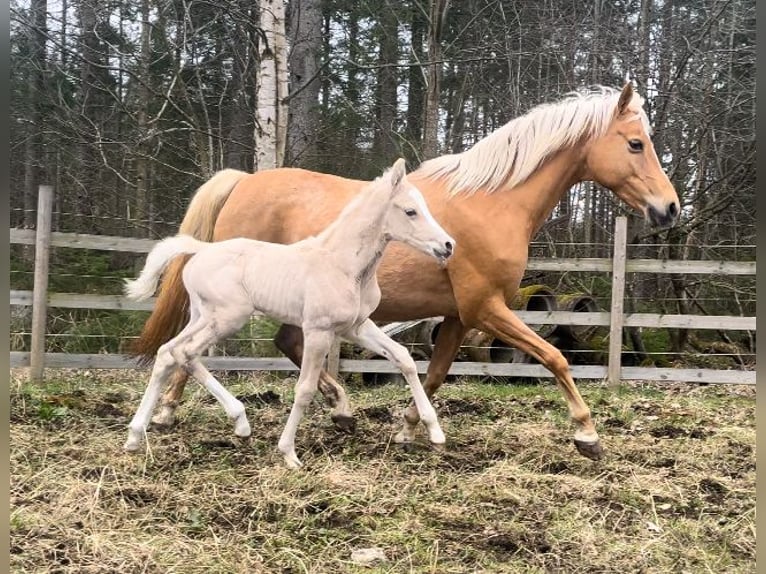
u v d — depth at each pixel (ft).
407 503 10.91
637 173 13.55
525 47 36.17
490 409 18.63
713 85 29.58
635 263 22.08
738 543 9.80
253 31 27.61
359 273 12.34
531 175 13.67
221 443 13.74
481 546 9.54
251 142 41.16
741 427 16.98
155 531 9.70
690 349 28.14
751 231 32.30
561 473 12.69
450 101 44.83
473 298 13.32
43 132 33.42
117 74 40.86
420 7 30.35
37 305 19.47
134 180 37.40
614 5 38.75
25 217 37.42
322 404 18.28
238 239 13.08
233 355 23.91
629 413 18.47
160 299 15.01
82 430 14.32
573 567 9.04
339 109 40.32
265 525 9.99
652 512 10.90
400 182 12.17
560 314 22.08
